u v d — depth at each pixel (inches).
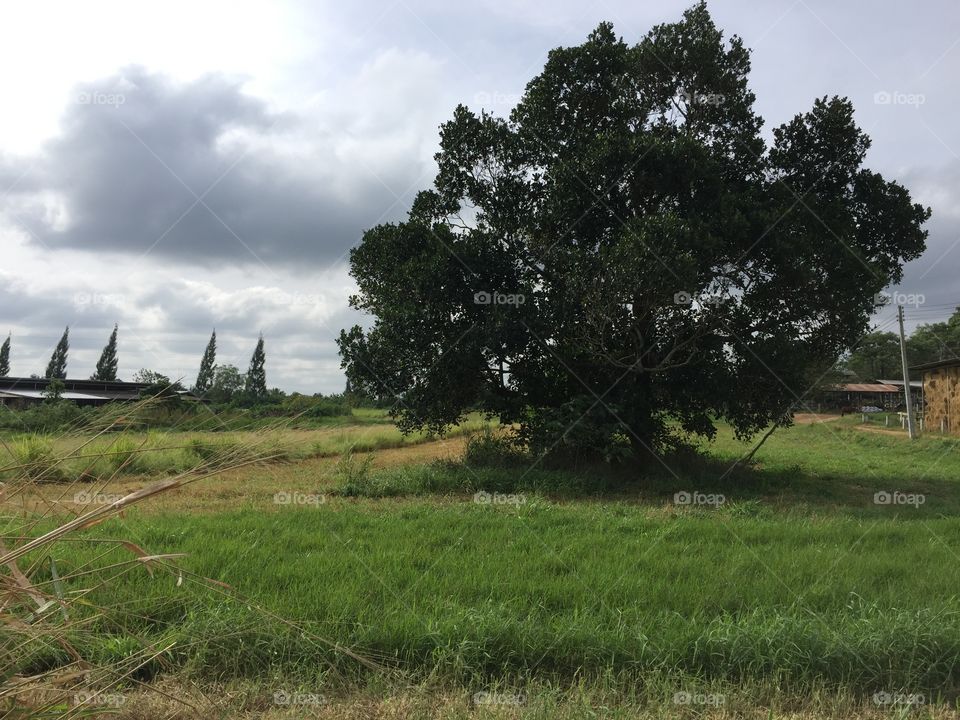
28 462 137.9
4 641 127.3
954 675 188.4
